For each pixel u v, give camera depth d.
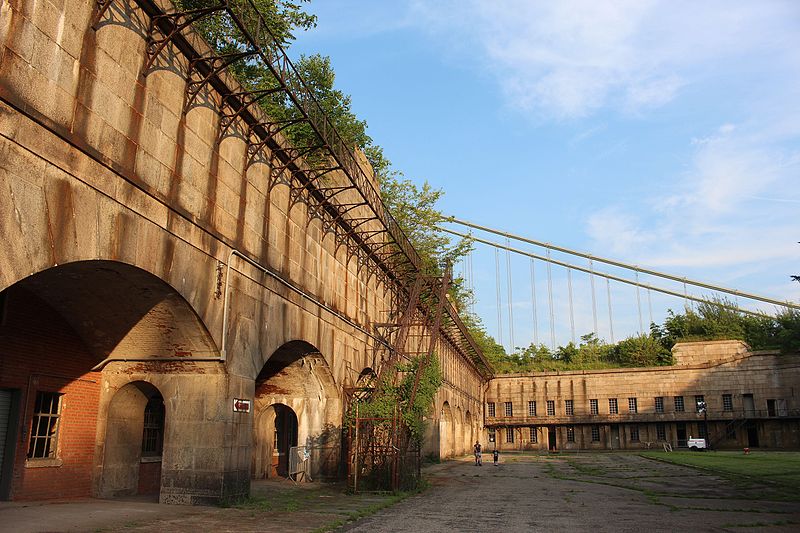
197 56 13.43
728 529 12.70
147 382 15.09
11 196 8.55
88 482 14.80
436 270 46.06
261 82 25.72
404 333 29.67
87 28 10.26
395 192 49.12
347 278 24.86
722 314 90.56
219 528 11.38
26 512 11.57
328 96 34.38
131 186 11.26
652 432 72.69
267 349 16.89
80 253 9.88
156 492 16.80
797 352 66.88
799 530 12.61
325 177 21.23
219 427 14.44
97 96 10.41
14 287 12.55
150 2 11.78
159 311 13.47
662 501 18.39
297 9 27.47
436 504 17.39
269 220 17.41
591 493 21.22
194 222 13.34
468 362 64.06
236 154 15.55
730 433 68.62
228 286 14.83
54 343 13.94
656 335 91.25
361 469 20.20
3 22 8.50
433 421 44.97
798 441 65.44
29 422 13.23
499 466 40.88
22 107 8.74
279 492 19.20
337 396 23.48
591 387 76.25
